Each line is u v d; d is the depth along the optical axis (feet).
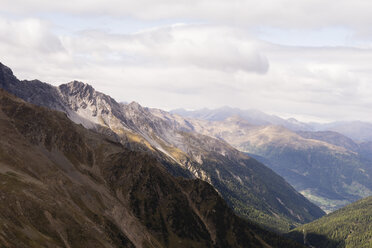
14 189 497.05
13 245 374.84
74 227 511.40
